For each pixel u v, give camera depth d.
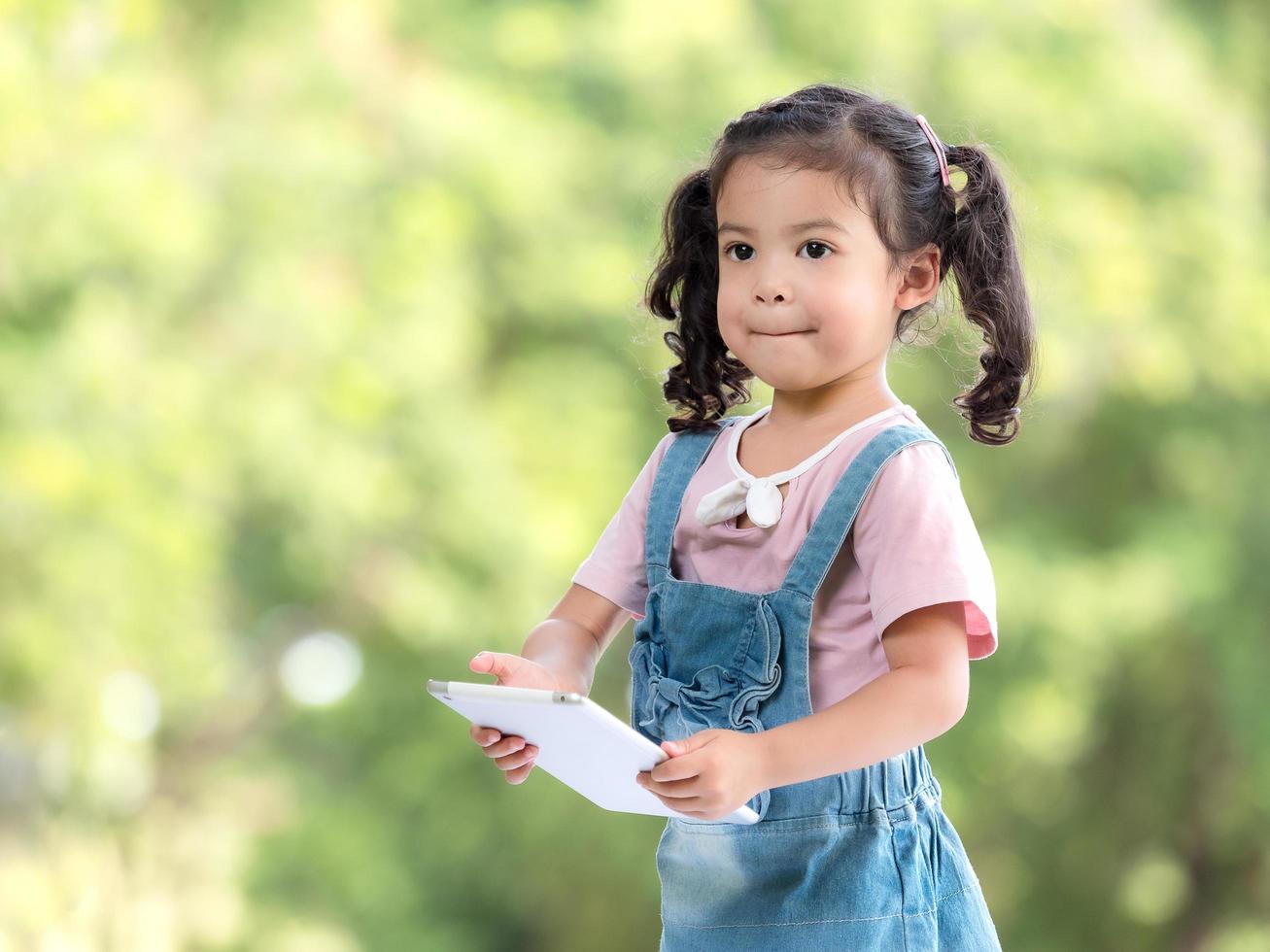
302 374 14.82
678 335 4.51
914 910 3.81
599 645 4.19
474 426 15.34
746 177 3.86
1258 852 16.91
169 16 15.55
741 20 15.67
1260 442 16.17
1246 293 15.50
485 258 15.70
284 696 17.44
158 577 14.30
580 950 17.88
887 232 3.88
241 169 15.02
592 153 15.59
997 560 15.13
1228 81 16.77
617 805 3.90
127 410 14.23
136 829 14.31
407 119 15.30
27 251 13.89
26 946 10.30
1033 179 15.00
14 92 13.24
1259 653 15.85
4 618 13.89
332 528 15.10
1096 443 16.34
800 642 3.73
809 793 3.79
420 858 17.06
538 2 16.27
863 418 3.93
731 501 3.91
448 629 15.31
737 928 3.83
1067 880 17.19
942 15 15.64
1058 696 15.25
